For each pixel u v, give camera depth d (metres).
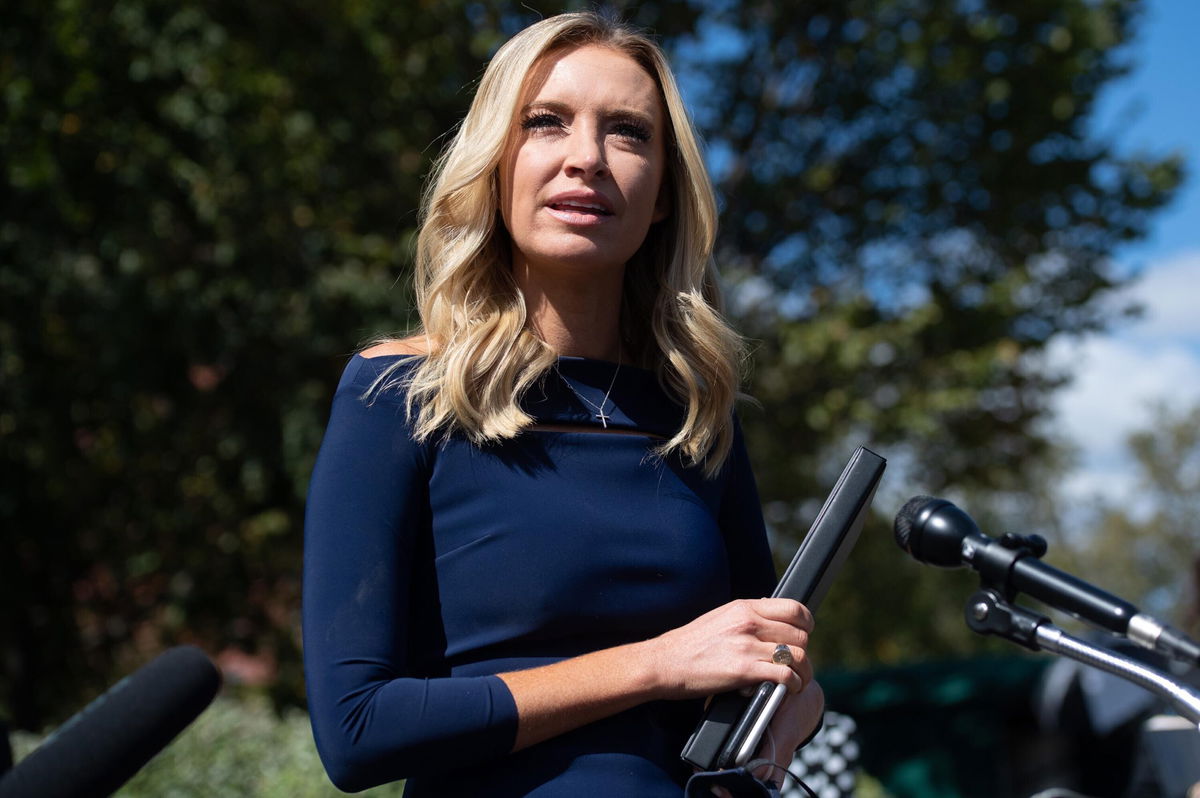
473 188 1.92
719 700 1.70
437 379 1.79
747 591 2.08
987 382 11.95
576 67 1.95
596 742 1.70
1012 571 2.07
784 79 13.49
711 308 2.08
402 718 1.60
